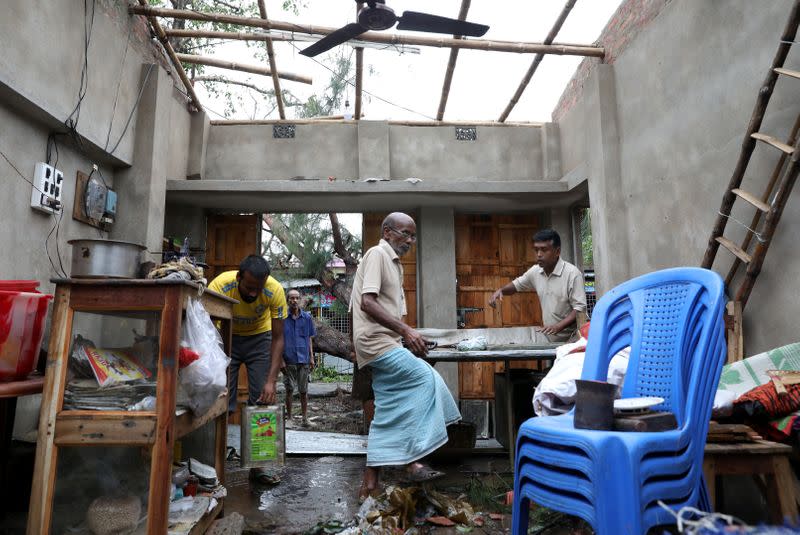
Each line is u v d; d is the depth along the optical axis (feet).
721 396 7.36
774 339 9.07
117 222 15.25
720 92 11.10
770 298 9.19
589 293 27.09
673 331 5.76
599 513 4.39
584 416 5.00
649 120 13.94
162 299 6.37
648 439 4.58
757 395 7.16
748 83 10.23
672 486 4.66
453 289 20.86
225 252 21.22
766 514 7.77
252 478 11.28
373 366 9.59
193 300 7.16
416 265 21.72
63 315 6.36
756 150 9.72
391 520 8.14
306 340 21.48
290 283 27.32
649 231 13.88
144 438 6.09
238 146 20.72
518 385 13.80
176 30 16.19
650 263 13.82
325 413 23.84
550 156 20.93
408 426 9.14
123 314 6.89
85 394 6.31
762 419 7.17
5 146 10.73
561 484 4.86
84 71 12.85
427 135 21.30
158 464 6.06
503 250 22.06
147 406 6.36
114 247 7.51
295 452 13.88
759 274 9.43
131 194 15.40
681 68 12.53
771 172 9.37
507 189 19.35
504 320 21.70
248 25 15.67
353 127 21.11
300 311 21.63
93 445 6.12
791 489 6.46
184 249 18.58
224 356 7.47
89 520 6.19
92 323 7.18
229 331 9.53
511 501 9.37
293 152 20.83
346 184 19.06
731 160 10.68
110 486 6.58
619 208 15.30
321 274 27.58
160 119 16.21
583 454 4.69
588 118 16.74
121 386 6.54
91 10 13.17
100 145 13.62
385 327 9.46
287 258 28.02
